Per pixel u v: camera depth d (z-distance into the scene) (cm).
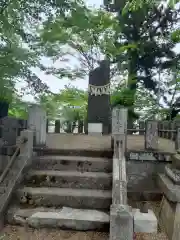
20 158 557
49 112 1262
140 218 381
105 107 1493
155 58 1948
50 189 510
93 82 1519
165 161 593
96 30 1574
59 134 1280
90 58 1691
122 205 393
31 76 925
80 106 1672
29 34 999
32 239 404
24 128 692
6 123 636
